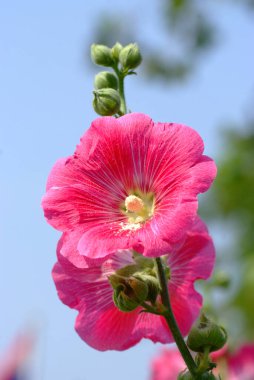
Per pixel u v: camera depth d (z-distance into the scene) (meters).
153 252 0.76
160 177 0.79
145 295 0.77
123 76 0.89
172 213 0.77
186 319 0.85
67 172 0.81
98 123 0.80
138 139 0.80
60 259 0.82
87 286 0.83
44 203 0.80
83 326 0.84
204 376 0.78
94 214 0.80
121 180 0.81
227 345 1.05
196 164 0.78
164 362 1.13
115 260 0.83
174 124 0.79
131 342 0.84
